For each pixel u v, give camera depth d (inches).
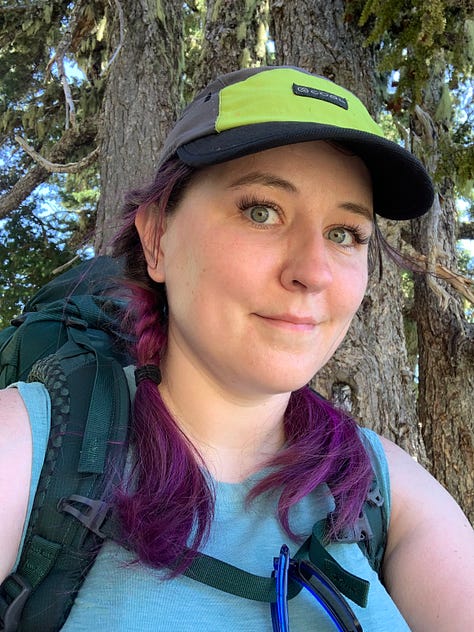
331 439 16.6
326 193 14.5
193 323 14.7
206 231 14.4
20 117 84.1
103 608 12.8
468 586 15.2
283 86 14.7
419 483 17.4
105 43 70.6
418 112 52.2
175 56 59.0
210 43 52.2
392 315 44.0
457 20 40.3
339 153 14.7
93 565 13.2
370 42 40.6
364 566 15.2
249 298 14.0
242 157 14.1
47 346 20.2
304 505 15.7
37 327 20.8
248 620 13.2
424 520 16.5
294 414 17.3
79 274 24.2
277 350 14.2
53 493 13.0
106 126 56.7
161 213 16.3
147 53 56.8
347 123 14.6
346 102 15.2
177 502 13.7
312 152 14.4
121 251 19.0
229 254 14.0
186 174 15.1
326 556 13.9
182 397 16.1
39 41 77.5
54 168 60.3
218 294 14.2
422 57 41.3
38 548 12.7
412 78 43.4
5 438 13.2
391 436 40.4
